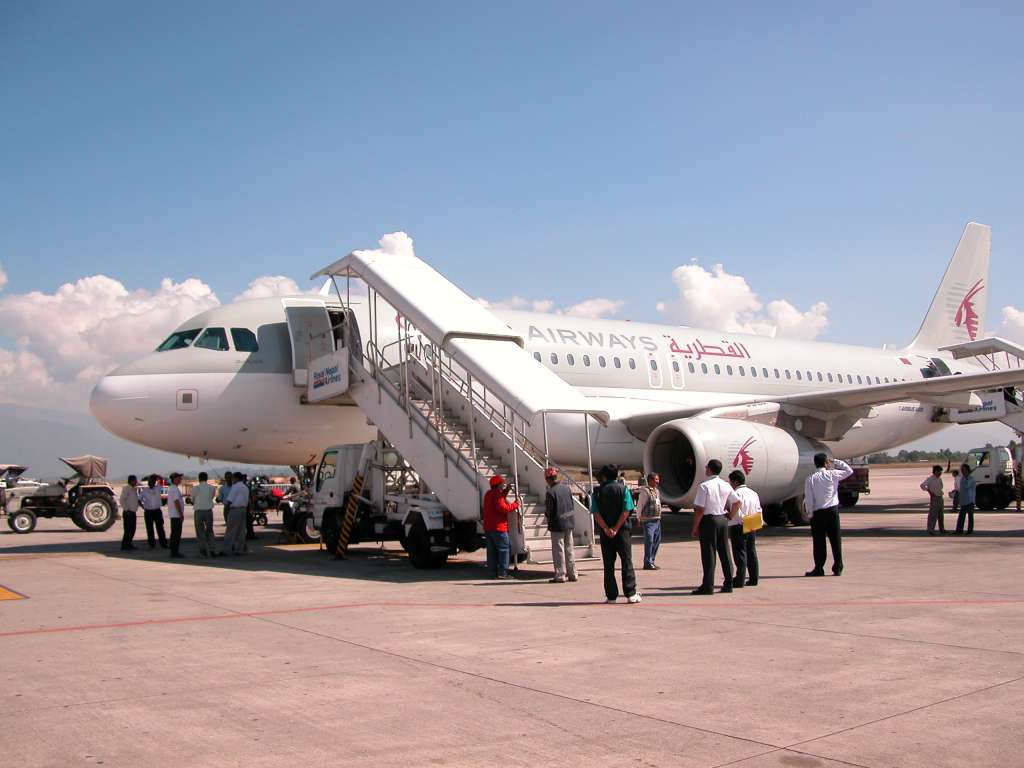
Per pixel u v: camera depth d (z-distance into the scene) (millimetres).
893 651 6883
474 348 12984
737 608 9039
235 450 17141
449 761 4480
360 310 17594
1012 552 14531
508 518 12328
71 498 26047
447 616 8766
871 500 35000
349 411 17469
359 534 15305
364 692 5840
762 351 23766
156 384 16266
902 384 16375
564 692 5781
